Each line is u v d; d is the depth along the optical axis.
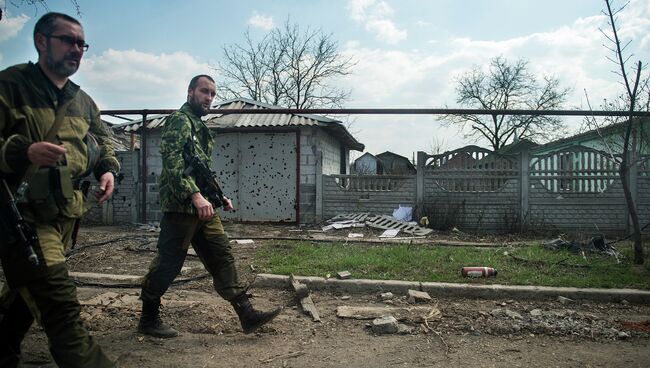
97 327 3.96
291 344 3.73
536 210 10.77
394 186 11.49
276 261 6.59
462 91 38.00
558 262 6.61
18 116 2.42
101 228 11.36
